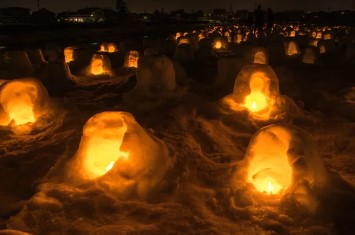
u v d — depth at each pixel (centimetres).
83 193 128
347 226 107
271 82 220
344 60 418
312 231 106
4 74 365
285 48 482
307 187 118
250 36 602
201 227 111
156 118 214
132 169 132
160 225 112
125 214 118
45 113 221
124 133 139
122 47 567
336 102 247
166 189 135
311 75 332
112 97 276
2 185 147
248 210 118
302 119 213
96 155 143
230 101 231
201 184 142
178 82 296
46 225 113
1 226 114
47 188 134
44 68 362
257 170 134
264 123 208
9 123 208
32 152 175
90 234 108
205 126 202
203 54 481
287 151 125
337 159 164
